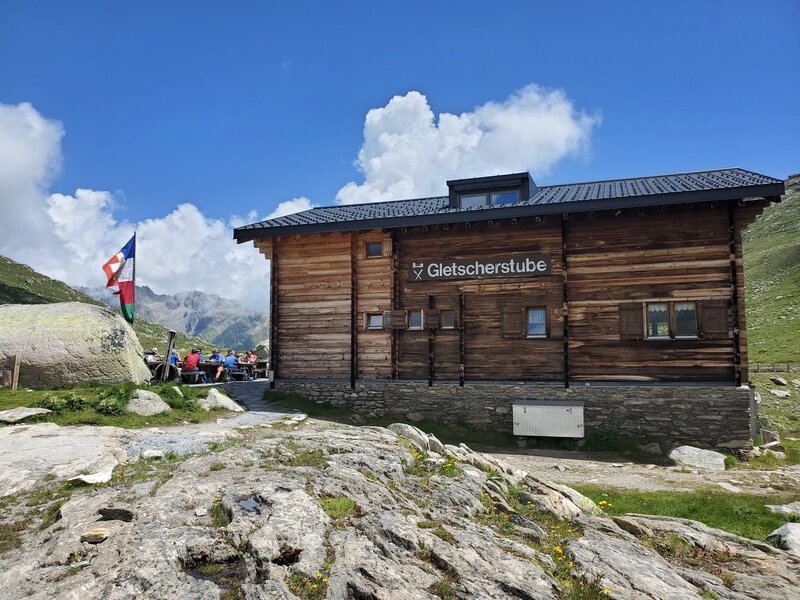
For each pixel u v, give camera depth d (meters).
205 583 5.67
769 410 32.12
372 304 20.70
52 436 10.69
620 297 18.06
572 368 18.34
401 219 19.59
